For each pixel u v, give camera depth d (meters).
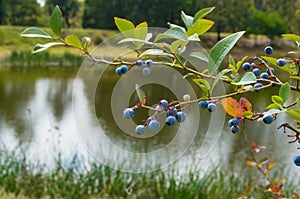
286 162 5.52
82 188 4.48
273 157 5.70
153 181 4.37
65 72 11.20
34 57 13.09
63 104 9.01
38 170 4.79
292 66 0.87
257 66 0.90
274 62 0.84
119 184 4.39
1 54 14.35
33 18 13.68
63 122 7.46
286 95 0.71
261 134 6.52
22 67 13.62
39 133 6.65
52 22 0.76
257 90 0.81
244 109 0.78
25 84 11.30
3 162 4.96
